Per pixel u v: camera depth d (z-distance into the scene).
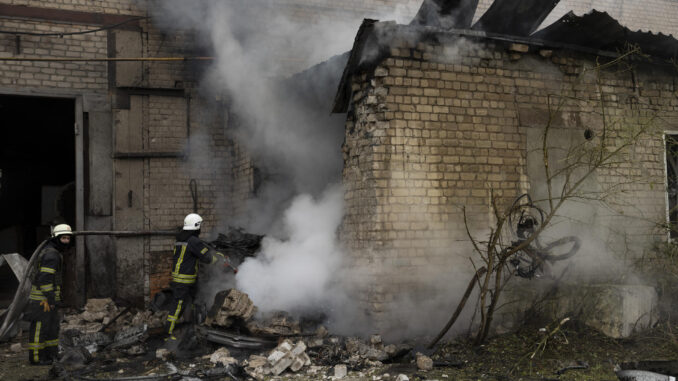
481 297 5.51
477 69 6.57
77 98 8.83
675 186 7.57
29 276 7.00
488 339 5.91
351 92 6.62
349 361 5.55
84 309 8.49
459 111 6.46
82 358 6.00
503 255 5.38
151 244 8.98
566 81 6.98
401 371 5.27
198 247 6.40
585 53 7.07
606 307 5.90
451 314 6.29
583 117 7.01
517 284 6.36
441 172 6.34
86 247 8.84
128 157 8.95
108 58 8.67
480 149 6.50
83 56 8.87
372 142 6.18
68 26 8.80
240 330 6.31
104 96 8.97
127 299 8.80
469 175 6.44
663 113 7.46
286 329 6.25
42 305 5.93
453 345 5.84
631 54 7.18
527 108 6.75
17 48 8.52
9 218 14.65
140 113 9.07
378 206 6.08
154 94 9.13
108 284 8.84
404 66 6.28
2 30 8.45
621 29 6.59
